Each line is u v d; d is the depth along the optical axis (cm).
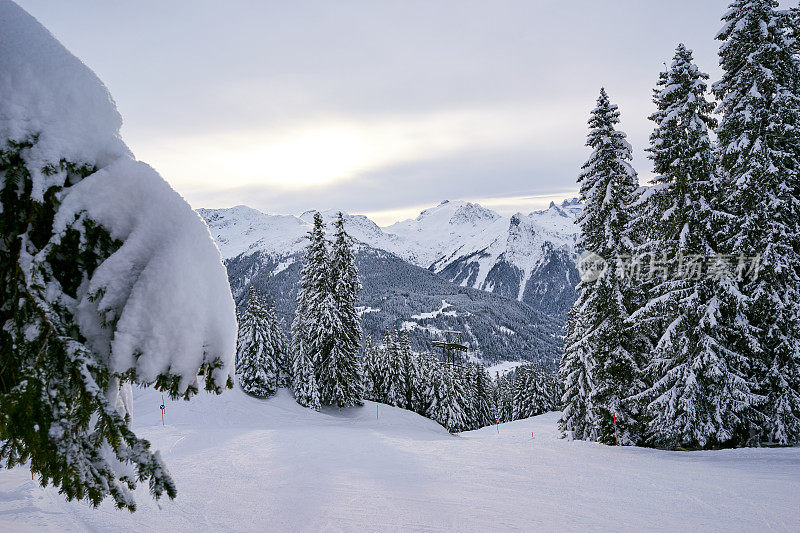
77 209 265
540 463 1383
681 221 1680
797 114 1548
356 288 3972
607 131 1980
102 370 263
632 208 1892
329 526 704
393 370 4912
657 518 802
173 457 1450
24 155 257
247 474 1133
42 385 245
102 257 280
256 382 4041
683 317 1638
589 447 1744
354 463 1360
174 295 262
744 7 1608
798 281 1559
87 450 262
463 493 972
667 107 1753
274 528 678
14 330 254
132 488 277
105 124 286
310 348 3850
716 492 972
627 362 1889
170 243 269
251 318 4134
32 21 278
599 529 738
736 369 1598
